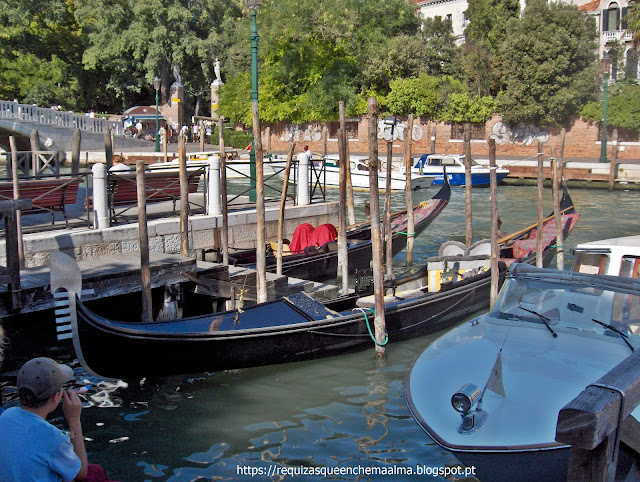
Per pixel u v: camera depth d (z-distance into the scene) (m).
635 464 2.73
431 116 35.88
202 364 7.46
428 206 15.99
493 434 4.55
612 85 33.59
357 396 7.24
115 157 17.64
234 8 47.28
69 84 45.66
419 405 5.13
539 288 6.09
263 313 8.21
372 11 36.38
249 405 7.00
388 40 36.12
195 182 12.70
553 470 4.43
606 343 5.45
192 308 9.93
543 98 32.94
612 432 2.24
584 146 33.19
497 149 35.25
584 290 5.90
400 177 25.92
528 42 32.91
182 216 10.68
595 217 20.41
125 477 5.59
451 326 9.73
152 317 9.02
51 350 8.62
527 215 20.84
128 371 7.09
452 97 34.94
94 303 9.11
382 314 8.22
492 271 9.52
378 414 6.78
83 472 3.61
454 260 10.82
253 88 14.12
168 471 5.69
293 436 6.31
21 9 42.47
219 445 6.15
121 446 6.14
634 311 5.61
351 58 35.72
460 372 5.34
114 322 7.10
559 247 12.57
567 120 33.56
